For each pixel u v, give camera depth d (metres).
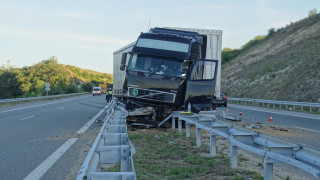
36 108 30.48
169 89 13.73
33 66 105.31
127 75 14.02
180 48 14.05
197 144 10.20
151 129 14.22
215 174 7.00
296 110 29.16
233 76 58.28
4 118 20.16
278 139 5.85
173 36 14.38
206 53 16.70
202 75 14.10
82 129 14.44
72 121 18.09
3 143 10.84
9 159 8.39
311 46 46.41
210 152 8.74
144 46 14.23
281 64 46.78
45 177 6.68
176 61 14.00
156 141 11.12
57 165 7.72
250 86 47.44
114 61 23.58
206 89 14.02
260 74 48.78
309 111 27.83
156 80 13.79
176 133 12.90
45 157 8.63
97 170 4.27
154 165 7.75
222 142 11.31
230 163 7.46
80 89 109.88
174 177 6.73
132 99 14.12
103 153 4.54
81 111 26.27
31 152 9.30
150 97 13.77
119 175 3.42
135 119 14.51
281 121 19.52
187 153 9.26
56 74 103.75
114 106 15.68
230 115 20.52
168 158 8.61
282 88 37.97
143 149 9.65
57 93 77.06
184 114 12.49
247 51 73.81
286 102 30.39
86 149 9.73
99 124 16.50
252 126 16.12
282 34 68.12
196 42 14.69
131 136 11.77
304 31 58.72
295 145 5.33
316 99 30.62
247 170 7.27
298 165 4.50
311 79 34.59
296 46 52.44
